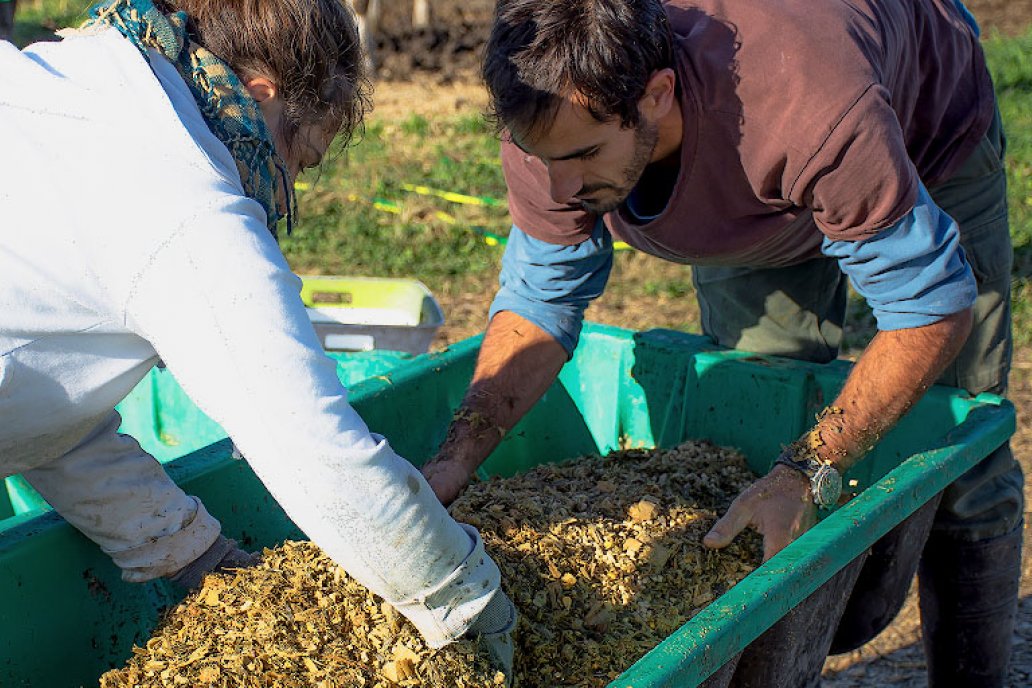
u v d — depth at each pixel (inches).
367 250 254.8
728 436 114.3
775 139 78.8
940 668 113.0
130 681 69.4
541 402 124.6
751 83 78.6
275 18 59.6
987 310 105.6
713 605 66.6
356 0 396.5
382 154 317.7
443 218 271.4
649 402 119.5
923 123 95.6
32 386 58.8
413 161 312.3
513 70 75.4
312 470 53.9
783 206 85.8
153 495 77.4
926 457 88.1
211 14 59.7
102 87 56.5
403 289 162.6
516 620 69.6
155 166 54.6
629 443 121.8
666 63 78.7
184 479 86.7
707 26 80.4
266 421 53.2
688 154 82.5
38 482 75.2
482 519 87.3
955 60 96.7
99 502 75.5
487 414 97.7
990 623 108.6
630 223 91.0
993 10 482.6
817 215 82.5
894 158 77.6
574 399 124.0
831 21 79.7
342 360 136.1
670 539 88.4
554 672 76.0
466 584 61.9
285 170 62.3
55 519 79.0
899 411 85.0
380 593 60.5
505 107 76.6
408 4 490.6
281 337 53.2
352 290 163.9
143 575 78.8
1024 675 124.8
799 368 110.0
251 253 54.1
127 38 58.6
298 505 55.4
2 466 65.6
